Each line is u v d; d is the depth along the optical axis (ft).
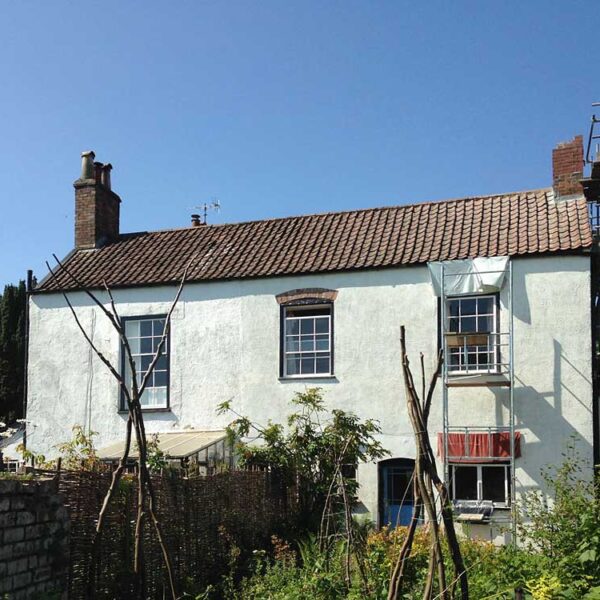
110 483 32.27
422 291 57.11
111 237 73.67
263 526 48.29
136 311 64.39
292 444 52.85
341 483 32.09
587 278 53.26
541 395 53.01
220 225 71.05
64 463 38.55
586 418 51.93
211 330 62.34
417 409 24.89
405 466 55.98
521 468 52.49
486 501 52.47
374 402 57.11
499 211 61.05
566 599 25.77
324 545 37.06
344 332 58.65
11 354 110.42
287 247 63.93
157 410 62.80
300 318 60.64
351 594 29.04
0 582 25.67
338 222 66.18
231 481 44.34
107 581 31.71
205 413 61.57
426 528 35.81
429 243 59.06
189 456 51.88
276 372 60.08
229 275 61.87
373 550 33.68
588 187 59.00
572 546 30.07
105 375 64.44
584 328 52.85
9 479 26.73
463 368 55.26
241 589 36.01
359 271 58.75
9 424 97.14
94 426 63.98
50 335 66.49
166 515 36.24
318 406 54.95
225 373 61.46
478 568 31.76
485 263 53.62
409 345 56.85
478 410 54.34
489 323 55.36
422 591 29.04
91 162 72.74
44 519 28.14
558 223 56.65
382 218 64.80
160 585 35.01
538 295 54.13
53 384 65.72
